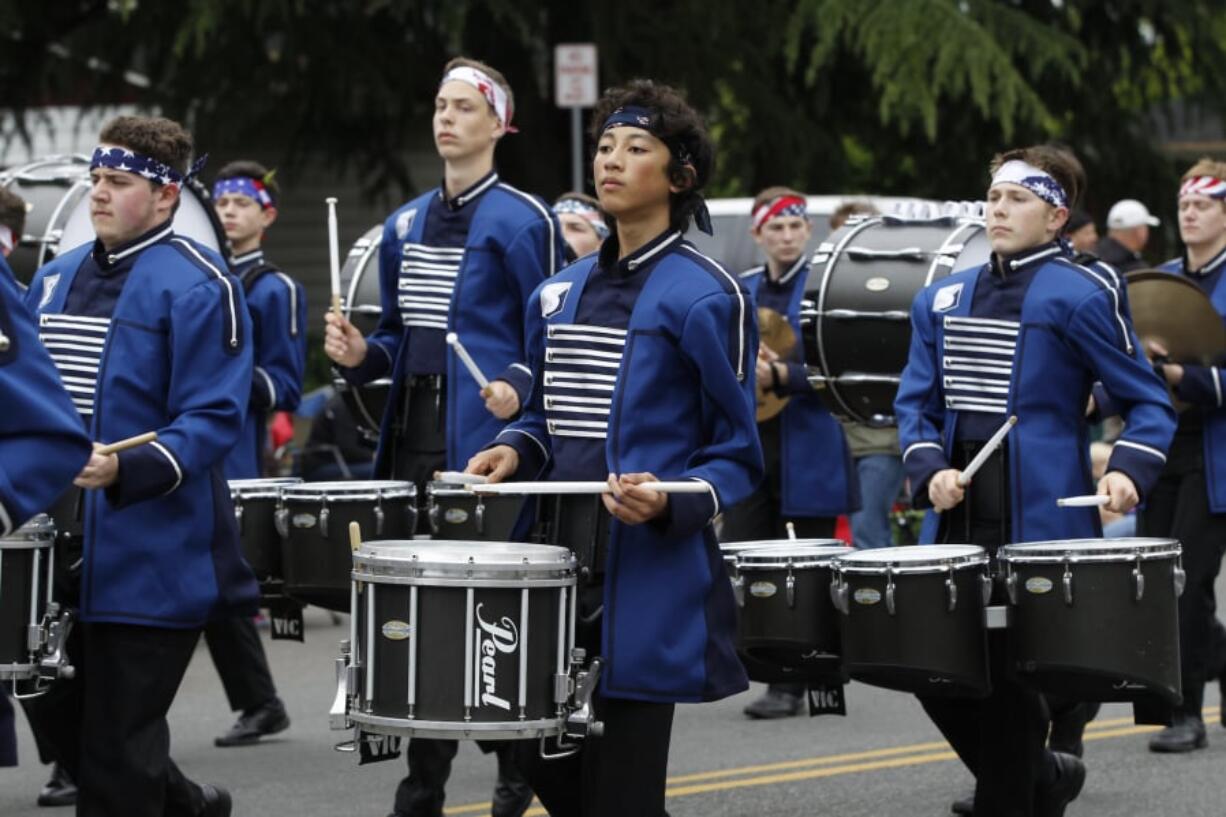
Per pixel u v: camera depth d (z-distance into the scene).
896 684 13.24
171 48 44.22
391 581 11.41
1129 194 50.44
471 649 11.34
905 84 41.81
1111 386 14.41
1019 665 13.27
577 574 11.83
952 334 14.78
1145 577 13.03
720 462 11.99
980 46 41.81
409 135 49.38
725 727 21.45
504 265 17.25
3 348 9.66
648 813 12.10
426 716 11.38
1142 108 51.28
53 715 14.06
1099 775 18.66
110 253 13.81
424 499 17.38
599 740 12.09
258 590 13.96
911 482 14.66
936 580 13.01
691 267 12.22
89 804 13.50
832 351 19.95
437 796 16.39
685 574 12.04
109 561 13.38
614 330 12.26
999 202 14.70
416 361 17.36
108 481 12.80
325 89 44.38
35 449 9.69
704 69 44.50
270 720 20.59
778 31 44.81
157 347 13.59
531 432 12.76
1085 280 14.48
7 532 9.68
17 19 43.88
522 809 16.77
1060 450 14.44
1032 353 14.48
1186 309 18.59
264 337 19.80
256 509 16.50
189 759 19.89
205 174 47.78
